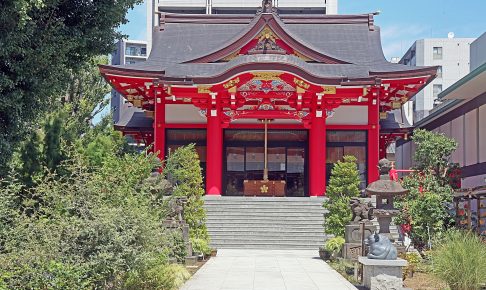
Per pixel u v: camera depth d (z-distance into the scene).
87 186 11.94
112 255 10.62
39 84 15.84
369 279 14.25
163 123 36.66
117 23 17.81
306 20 42.38
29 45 15.10
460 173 28.44
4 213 11.53
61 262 10.32
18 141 16.16
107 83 38.12
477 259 13.20
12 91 15.01
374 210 16.45
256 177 38.47
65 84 17.78
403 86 35.12
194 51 40.47
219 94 34.06
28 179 17.64
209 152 34.16
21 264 10.04
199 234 22.94
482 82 27.02
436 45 83.12
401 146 50.00
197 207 22.94
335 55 39.19
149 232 11.69
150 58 39.12
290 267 19.22
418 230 20.94
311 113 34.91
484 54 37.41
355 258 19.25
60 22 15.77
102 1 17.08
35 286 9.82
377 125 35.75
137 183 15.96
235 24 42.75
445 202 22.66
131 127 39.84
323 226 25.38
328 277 16.72
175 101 36.84
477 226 22.39
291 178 38.38
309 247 26.59
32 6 14.45
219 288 14.55
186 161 23.22
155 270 13.00
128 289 12.32
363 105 36.56
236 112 35.16
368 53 39.81
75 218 10.98
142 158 17.06
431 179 23.42
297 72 32.59
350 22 42.16
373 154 35.72
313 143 34.47
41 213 13.52
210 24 42.78
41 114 18.47
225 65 33.62
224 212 29.25
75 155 15.92
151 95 36.53
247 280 16.03
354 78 32.81
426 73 33.09
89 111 36.25
